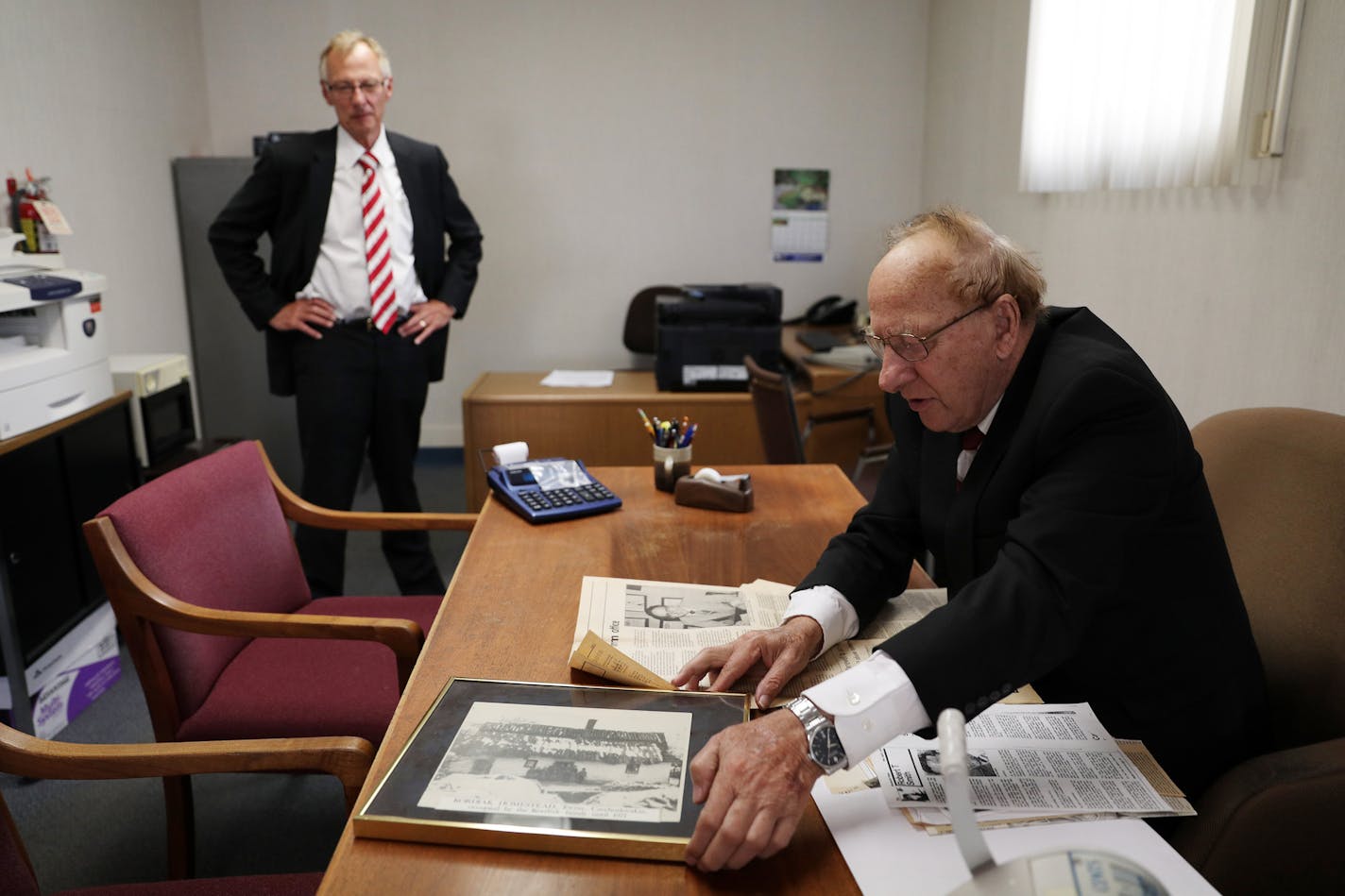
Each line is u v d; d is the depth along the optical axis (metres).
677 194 4.84
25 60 3.19
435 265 3.17
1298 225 2.09
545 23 4.64
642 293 4.68
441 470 4.87
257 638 1.89
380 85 2.91
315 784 2.26
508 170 4.79
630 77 4.71
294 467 4.44
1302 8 2.04
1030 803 0.90
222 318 4.32
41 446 2.44
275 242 3.02
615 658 1.13
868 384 3.76
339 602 2.06
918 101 4.79
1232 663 1.19
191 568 1.68
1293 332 2.12
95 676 2.67
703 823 0.82
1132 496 1.03
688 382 3.87
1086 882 0.57
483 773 0.91
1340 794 1.04
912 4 4.68
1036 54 3.26
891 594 1.36
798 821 0.89
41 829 2.07
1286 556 1.34
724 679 1.11
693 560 1.58
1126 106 2.71
